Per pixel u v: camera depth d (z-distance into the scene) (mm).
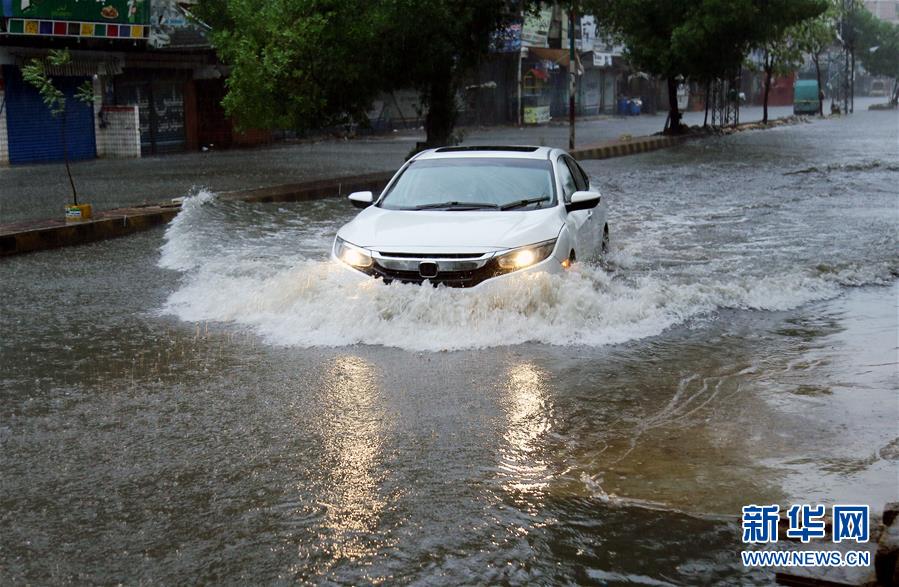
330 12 19656
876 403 5719
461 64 22391
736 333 7578
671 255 10867
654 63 37594
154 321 8156
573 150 28109
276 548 3951
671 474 4668
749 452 4953
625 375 6441
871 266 10016
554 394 6031
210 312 8305
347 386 6250
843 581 3502
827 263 10211
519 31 50125
